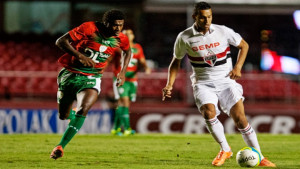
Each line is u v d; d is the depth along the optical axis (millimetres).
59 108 19281
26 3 62469
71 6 62219
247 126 17703
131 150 23219
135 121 43219
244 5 57906
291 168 17250
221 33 17609
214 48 17609
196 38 17578
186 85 53344
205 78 17969
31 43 61062
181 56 18328
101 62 18250
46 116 40719
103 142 27234
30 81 54312
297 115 43906
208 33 17516
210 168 16891
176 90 53562
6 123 40281
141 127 43250
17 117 40406
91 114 40938
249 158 16594
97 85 18156
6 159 19172
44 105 47531
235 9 58594
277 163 18828
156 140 28906
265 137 31938
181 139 29703
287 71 61250
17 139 28422
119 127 35000
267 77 55500
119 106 34250
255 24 70812
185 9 61500
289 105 51219
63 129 40781
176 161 19062
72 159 19406
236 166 17406
